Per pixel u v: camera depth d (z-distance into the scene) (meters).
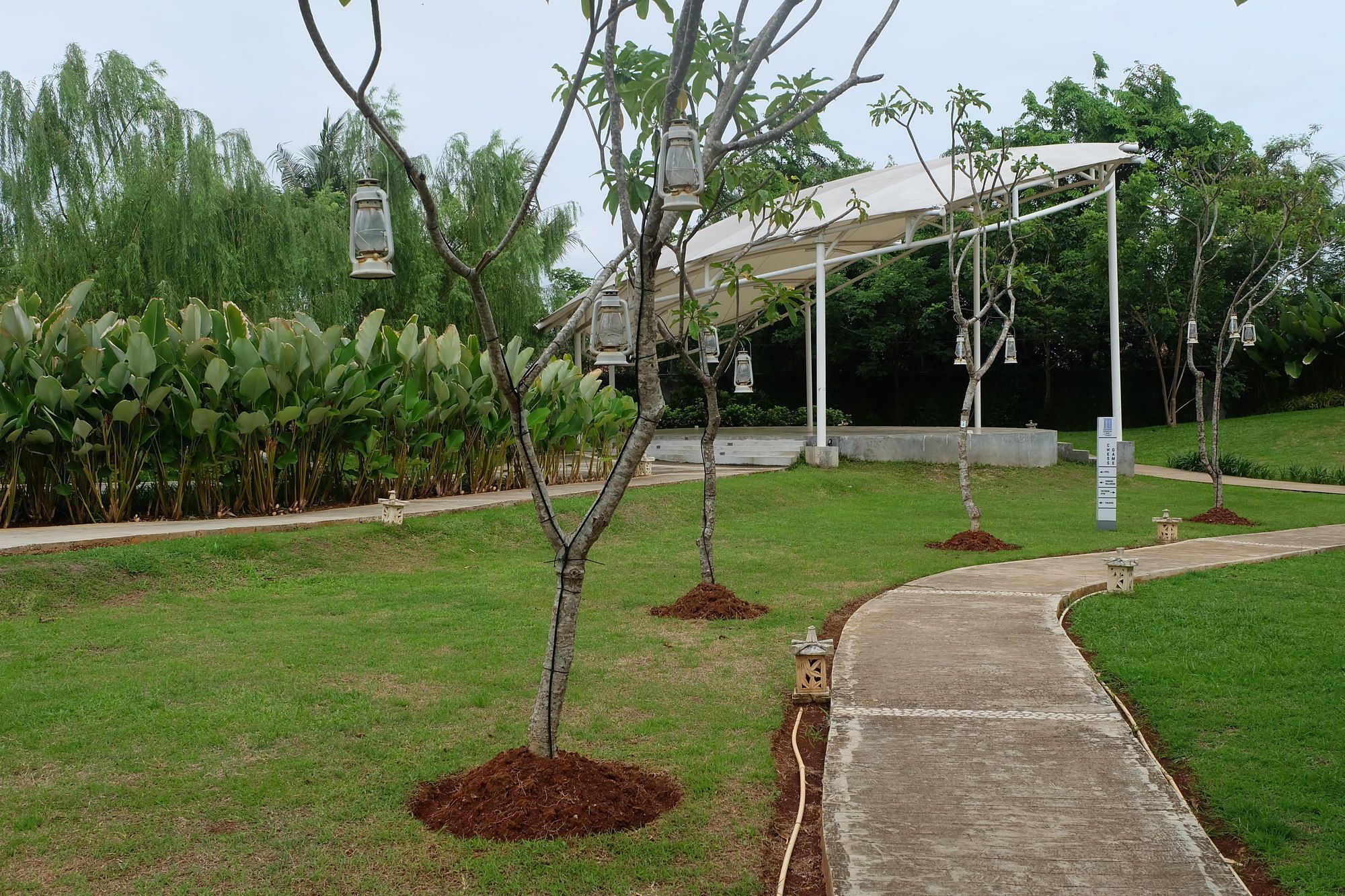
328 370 10.62
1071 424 33.22
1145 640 6.21
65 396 9.14
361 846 3.41
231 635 6.42
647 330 3.53
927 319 30.80
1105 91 32.53
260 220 19.55
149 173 18.14
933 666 5.41
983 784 3.70
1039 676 5.18
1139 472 22.23
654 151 4.20
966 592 7.78
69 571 7.46
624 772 3.96
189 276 18.48
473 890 3.12
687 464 19.98
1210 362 30.34
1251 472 21.38
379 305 22.97
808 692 5.03
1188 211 25.81
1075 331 29.61
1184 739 4.40
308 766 4.13
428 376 12.22
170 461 9.98
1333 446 23.09
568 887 3.13
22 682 5.29
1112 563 7.92
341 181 26.39
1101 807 3.48
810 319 24.03
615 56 4.19
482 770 3.86
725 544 10.94
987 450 19.23
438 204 24.27
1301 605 7.25
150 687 5.20
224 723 4.66
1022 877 2.97
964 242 20.11
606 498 3.71
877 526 12.73
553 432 14.86
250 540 8.80
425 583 8.48
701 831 3.56
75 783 3.94
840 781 3.75
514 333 24.56
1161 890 2.88
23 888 3.11
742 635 6.58
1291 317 28.20
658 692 5.26
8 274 18.52
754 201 6.71
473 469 13.47
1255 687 5.11
